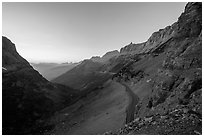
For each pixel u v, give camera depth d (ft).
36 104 370.12
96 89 453.58
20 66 472.03
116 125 203.82
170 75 165.68
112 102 327.06
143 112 173.37
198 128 75.36
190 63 156.76
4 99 345.31
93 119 271.49
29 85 418.92
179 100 122.01
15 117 318.65
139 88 338.34
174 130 76.79
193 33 260.21
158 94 159.74
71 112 347.36
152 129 83.56
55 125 299.79
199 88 121.29
